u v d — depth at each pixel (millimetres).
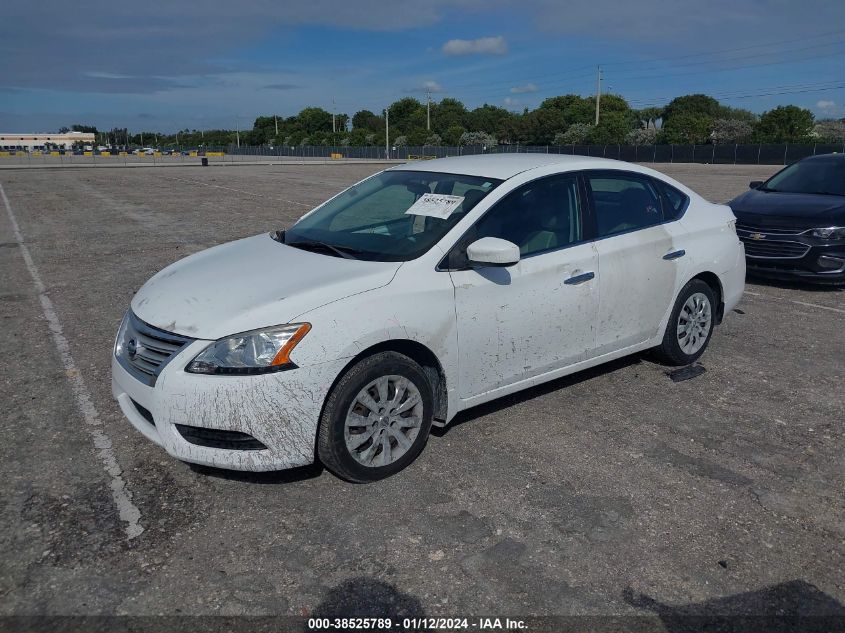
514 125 88250
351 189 5070
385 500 3469
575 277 4273
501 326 3965
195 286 3715
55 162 55781
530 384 4262
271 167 48469
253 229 12820
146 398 3406
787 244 7746
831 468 3801
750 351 5750
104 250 10516
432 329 3652
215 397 3199
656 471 3752
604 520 3299
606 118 80188
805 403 4668
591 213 4504
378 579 2887
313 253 4039
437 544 3115
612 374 5168
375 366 3463
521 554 3045
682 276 4961
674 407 4582
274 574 2916
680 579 2889
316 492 3543
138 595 2791
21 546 3096
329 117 138125
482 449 3990
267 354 3230
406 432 3736
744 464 3836
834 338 6129
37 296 7609
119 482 3643
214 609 2713
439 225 3957
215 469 3777
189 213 15539
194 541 3141
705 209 5328
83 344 5910
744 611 2709
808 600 2771
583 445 4043
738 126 69500
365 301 3447
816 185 8688
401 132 115562
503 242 3664
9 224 13758
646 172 5012
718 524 3271
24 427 4289
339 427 3402
